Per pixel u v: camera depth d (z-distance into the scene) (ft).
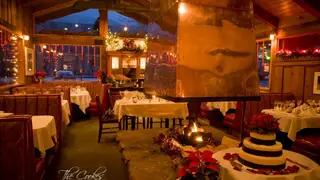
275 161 6.08
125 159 9.54
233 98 9.15
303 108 15.58
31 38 28.55
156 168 8.54
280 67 21.72
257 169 6.15
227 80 9.09
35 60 29.94
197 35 8.80
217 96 8.92
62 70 33.81
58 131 14.39
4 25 19.39
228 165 6.45
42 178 9.76
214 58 8.94
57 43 29.71
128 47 29.99
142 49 30.45
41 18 31.89
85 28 33.40
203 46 8.83
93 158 13.73
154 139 11.55
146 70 12.51
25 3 24.88
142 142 11.36
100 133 16.67
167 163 8.95
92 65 32.71
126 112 16.33
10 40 21.91
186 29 8.70
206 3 8.96
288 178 5.80
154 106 16.67
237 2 9.34
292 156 7.30
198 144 9.89
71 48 32.30
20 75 24.80
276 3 20.13
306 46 19.63
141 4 32.04
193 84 8.64
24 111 14.20
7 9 20.43
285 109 15.64
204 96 8.75
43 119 11.38
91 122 22.80
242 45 9.32
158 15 10.74
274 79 22.43
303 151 13.15
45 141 10.16
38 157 10.23
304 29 19.29
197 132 10.34
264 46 23.94
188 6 8.77
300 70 19.71
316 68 18.38
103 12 30.58
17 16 23.32
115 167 12.51
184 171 6.32
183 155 8.65
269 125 6.24
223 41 9.10
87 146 15.81
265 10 21.70
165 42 9.75
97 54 31.81
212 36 8.97
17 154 7.79
